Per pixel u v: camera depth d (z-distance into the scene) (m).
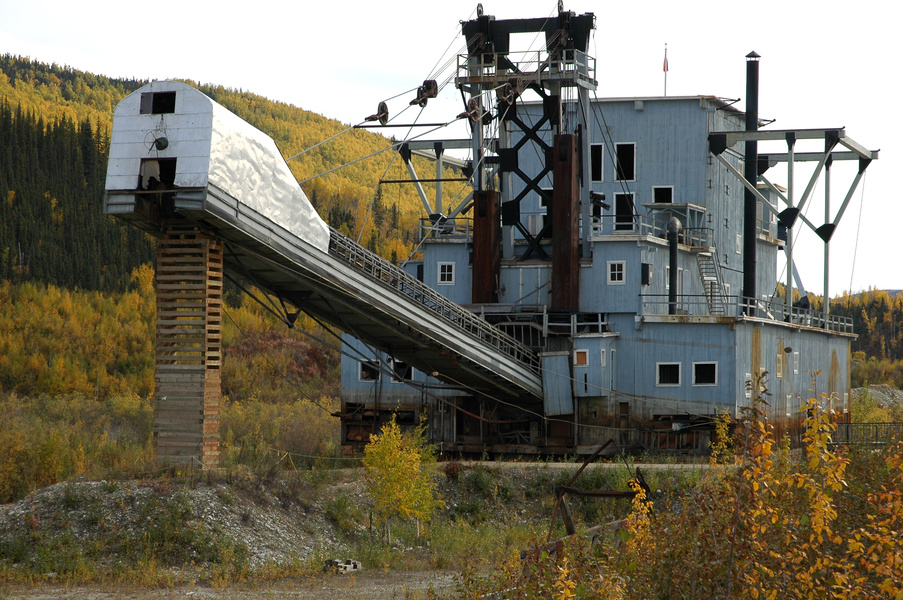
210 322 32.00
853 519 17.64
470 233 55.62
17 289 125.50
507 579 18.30
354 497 35.81
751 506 16.34
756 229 68.50
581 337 49.81
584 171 52.53
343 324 40.94
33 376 100.62
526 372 48.56
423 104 46.66
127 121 30.77
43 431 45.31
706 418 49.25
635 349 50.75
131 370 109.25
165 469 30.70
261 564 27.16
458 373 46.69
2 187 151.50
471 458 51.53
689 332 50.00
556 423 51.00
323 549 29.86
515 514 39.44
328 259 36.28
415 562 29.73
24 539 26.67
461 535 34.56
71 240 147.25
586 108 52.31
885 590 15.05
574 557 18.39
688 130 62.75
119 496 28.31
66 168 164.00
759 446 16.39
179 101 30.50
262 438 48.00
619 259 51.38
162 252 32.12
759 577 16.20
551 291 51.12
